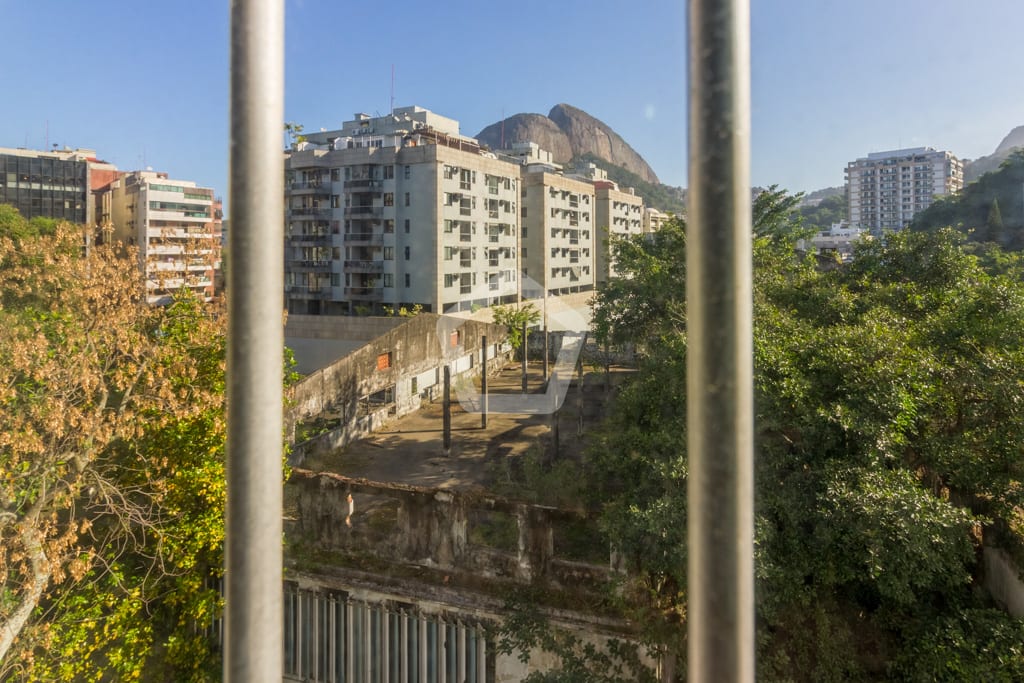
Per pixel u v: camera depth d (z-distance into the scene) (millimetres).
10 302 10047
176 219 69625
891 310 10938
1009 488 7648
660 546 7301
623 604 7730
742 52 1327
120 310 9484
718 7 1319
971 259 12828
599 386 17375
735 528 1284
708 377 1302
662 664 7516
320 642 9266
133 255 10250
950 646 6781
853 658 7148
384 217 46875
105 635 8938
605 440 9109
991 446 7770
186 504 9609
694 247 1329
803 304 11594
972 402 8156
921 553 6438
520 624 8172
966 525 7309
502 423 17172
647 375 9391
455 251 47562
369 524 11039
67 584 9148
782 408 7805
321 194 48281
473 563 8781
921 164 106250
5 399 8328
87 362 8945
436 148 45188
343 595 9156
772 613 7062
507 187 52656
